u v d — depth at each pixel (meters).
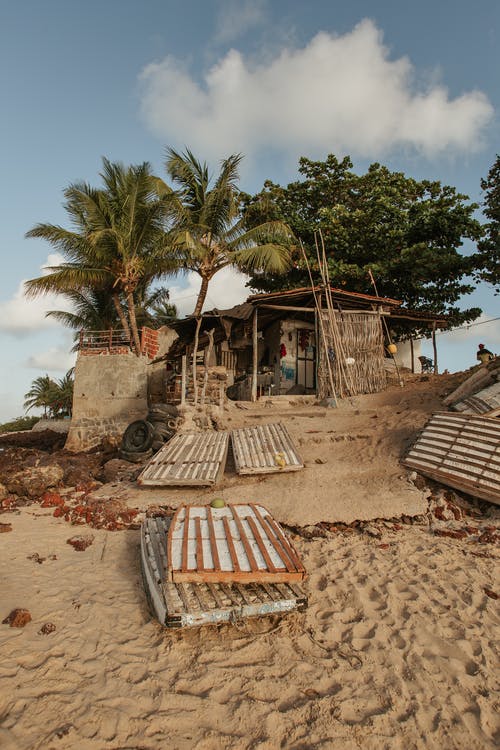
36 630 4.39
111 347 18.20
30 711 3.40
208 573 4.42
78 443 17.47
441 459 8.12
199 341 17.56
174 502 7.88
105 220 18.84
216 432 11.20
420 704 3.59
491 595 5.05
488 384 11.13
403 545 6.31
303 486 8.03
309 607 4.93
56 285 19.06
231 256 17.69
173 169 18.88
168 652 4.17
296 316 18.58
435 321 19.02
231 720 3.41
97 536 6.79
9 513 8.06
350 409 12.98
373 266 18.86
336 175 21.88
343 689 3.75
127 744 3.16
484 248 17.91
